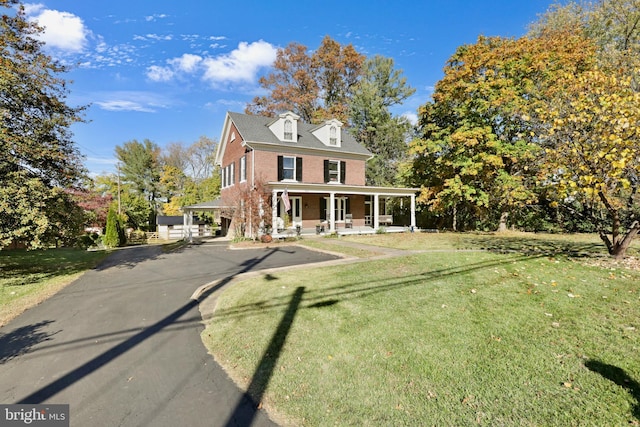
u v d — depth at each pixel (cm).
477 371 319
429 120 2195
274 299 581
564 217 1781
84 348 425
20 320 536
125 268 1027
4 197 783
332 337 416
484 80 1777
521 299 520
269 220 1650
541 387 287
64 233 954
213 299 642
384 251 1155
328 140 2138
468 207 2184
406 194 2112
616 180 683
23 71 907
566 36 1678
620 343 356
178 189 4559
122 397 311
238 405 294
